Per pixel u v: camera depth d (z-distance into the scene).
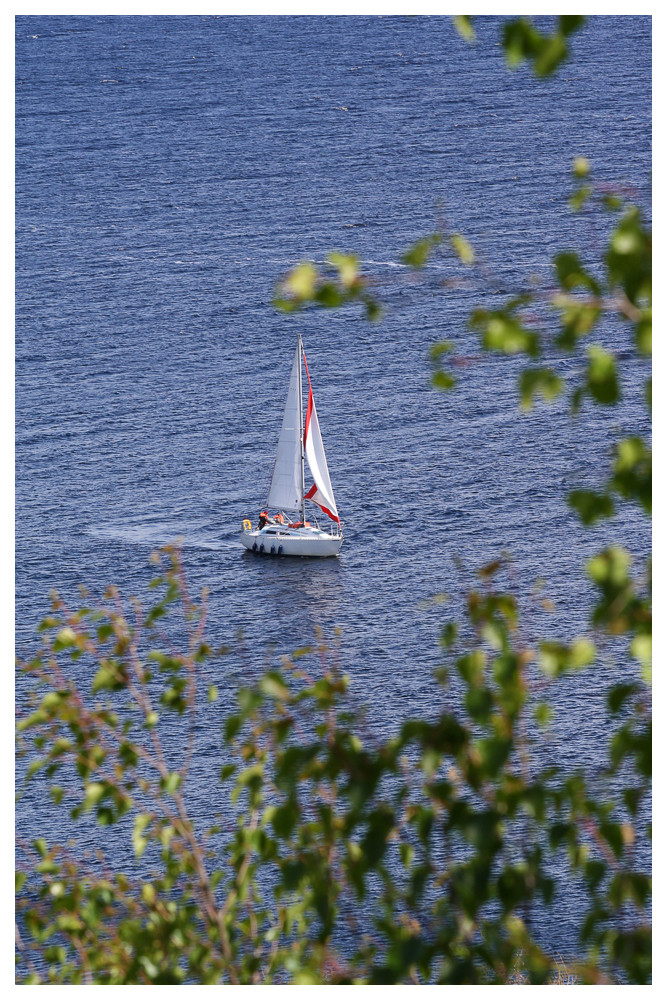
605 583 21.44
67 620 35.16
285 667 28.98
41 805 190.12
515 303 21.89
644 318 21.27
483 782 23.42
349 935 120.81
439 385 22.48
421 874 23.73
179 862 35.53
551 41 21.75
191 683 35.69
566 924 150.62
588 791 23.64
